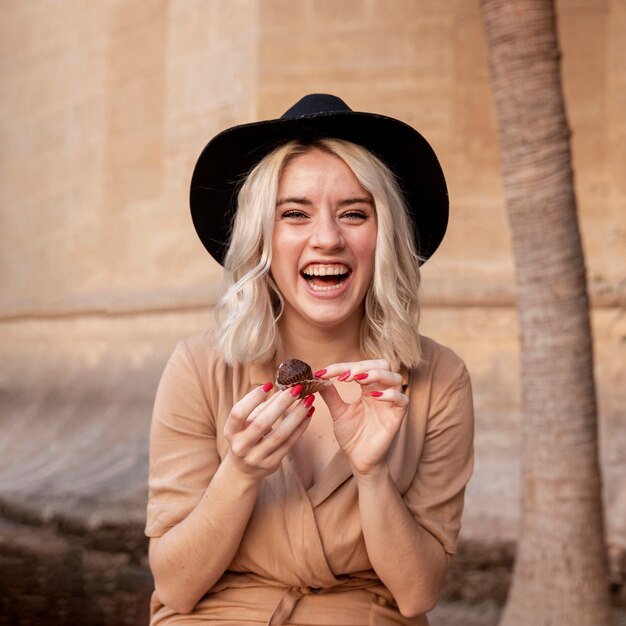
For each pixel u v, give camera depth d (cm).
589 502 471
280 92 877
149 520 216
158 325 988
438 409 225
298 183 213
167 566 205
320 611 211
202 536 201
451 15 833
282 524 208
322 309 215
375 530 203
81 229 1122
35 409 1077
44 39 1197
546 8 466
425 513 218
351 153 213
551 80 466
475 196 818
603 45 803
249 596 212
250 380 220
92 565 683
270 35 880
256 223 215
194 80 962
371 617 212
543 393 472
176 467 217
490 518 629
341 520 210
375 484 203
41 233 1186
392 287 217
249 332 215
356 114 208
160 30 1014
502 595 597
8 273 1237
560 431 470
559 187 467
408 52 842
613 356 759
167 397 221
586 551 471
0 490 812
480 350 789
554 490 471
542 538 475
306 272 214
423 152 226
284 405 194
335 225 212
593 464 473
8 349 1195
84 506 749
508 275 798
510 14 466
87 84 1122
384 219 215
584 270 474
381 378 198
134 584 647
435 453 225
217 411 220
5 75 1259
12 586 635
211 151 224
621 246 780
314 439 224
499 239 809
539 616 472
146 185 1030
